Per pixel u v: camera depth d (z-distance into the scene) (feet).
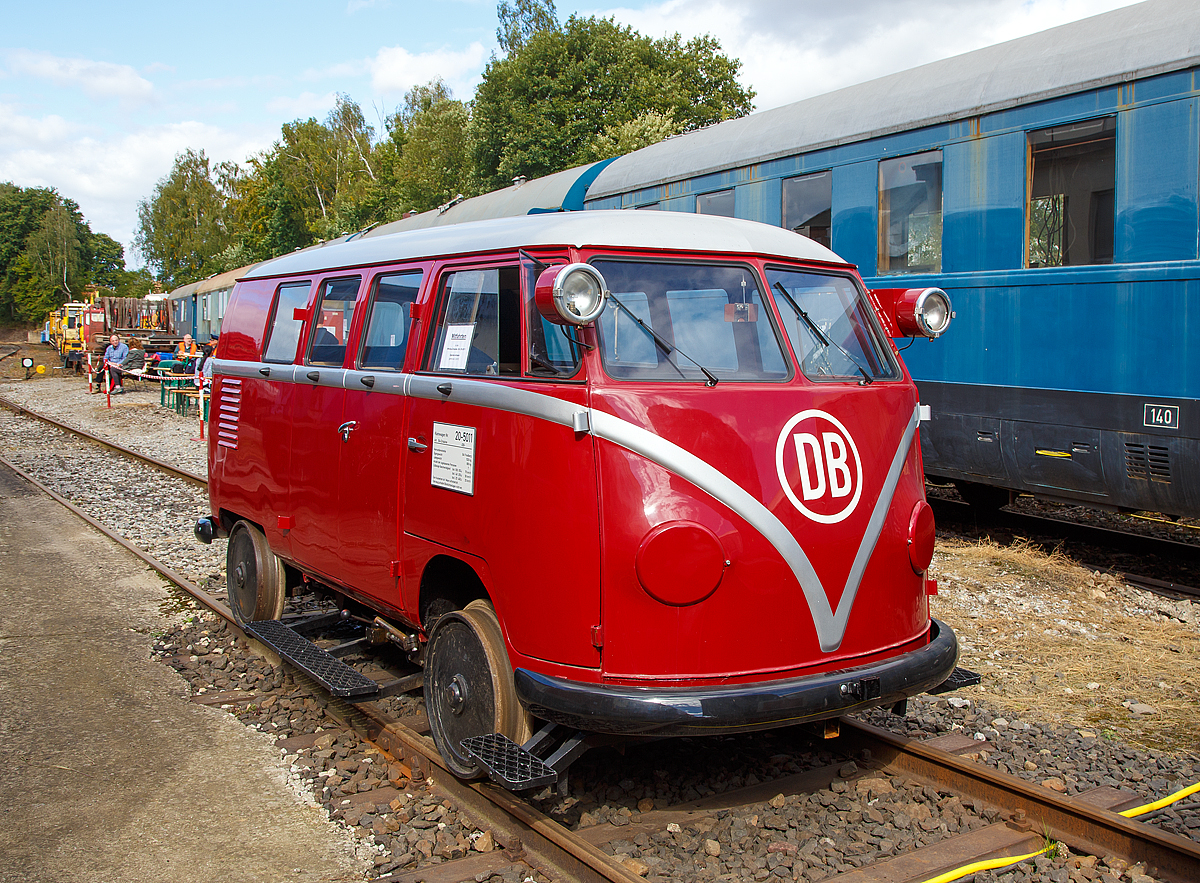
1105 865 11.35
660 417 11.75
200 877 11.68
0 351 181.27
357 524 16.34
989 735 15.48
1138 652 19.76
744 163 33.12
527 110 118.93
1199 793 13.20
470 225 15.58
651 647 11.59
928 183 27.76
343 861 12.01
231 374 21.90
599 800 13.26
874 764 14.42
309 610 23.21
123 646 21.08
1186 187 21.97
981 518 32.76
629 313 12.52
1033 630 21.25
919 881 11.09
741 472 11.98
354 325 17.03
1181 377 22.13
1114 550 28.66
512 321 13.10
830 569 12.40
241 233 253.03
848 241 29.89
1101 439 23.94
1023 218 25.48
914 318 15.05
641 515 11.54
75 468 48.29
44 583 26.61
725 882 11.16
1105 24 24.41
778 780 13.89
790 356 13.30
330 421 17.25
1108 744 15.08
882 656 12.92
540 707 12.03
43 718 16.92
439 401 14.15
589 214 13.97
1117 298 23.39
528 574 12.29
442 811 13.10
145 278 364.99
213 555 29.76
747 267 13.69
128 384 107.76
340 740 15.72
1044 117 24.85
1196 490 22.26
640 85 117.39
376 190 176.96
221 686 18.62
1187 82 21.93
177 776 14.55
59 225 348.79
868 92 30.17
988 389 26.53
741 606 11.83
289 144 216.33
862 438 13.12
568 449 11.91
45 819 13.20
